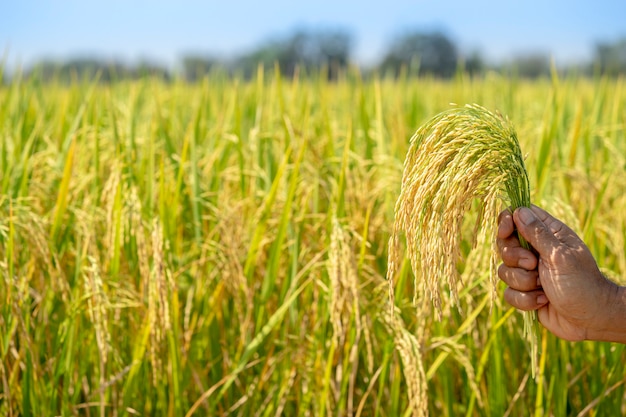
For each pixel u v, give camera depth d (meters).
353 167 3.81
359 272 3.02
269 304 3.41
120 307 2.94
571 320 1.99
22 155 3.79
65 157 3.90
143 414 3.05
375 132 4.34
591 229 3.20
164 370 2.98
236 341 3.31
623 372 3.07
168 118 5.13
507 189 1.99
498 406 2.94
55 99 6.29
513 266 2.08
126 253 3.27
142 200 3.53
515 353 3.15
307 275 3.29
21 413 2.88
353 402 3.21
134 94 4.35
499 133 1.91
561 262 1.94
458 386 3.35
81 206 3.53
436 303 1.90
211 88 6.79
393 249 1.99
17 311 2.67
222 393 3.00
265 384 3.27
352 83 6.36
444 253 1.88
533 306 2.08
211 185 3.87
